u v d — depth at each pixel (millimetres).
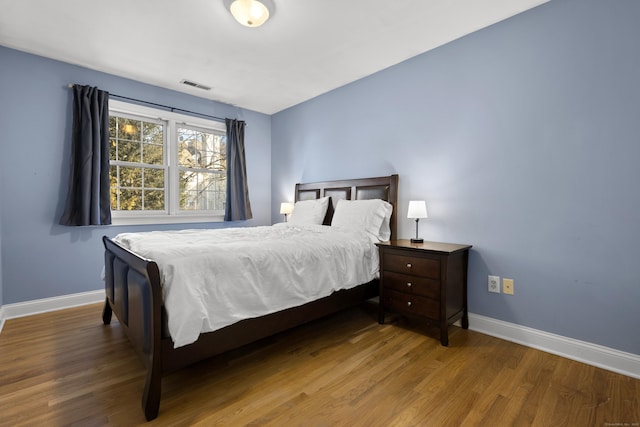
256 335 1787
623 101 1771
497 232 2289
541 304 2086
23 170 2703
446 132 2580
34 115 2746
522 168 2164
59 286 2883
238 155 4156
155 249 1671
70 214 2857
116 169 3303
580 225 1929
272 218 4613
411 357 1950
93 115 2945
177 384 1640
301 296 1999
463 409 1439
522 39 2148
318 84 3459
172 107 3617
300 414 1398
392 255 2432
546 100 2049
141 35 2436
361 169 3307
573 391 1582
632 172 1751
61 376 1701
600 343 1857
